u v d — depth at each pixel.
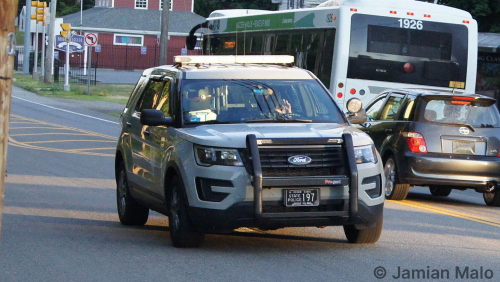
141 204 12.14
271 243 11.05
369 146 10.30
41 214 13.45
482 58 35.97
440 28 24.14
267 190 9.59
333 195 9.76
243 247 10.67
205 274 8.88
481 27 42.84
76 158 21.98
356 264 9.61
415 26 23.97
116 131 30.53
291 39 26.11
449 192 18.77
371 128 17.47
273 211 9.62
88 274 8.85
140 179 11.80
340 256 10.09
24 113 36.28
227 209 9.55
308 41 25.06
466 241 11.60
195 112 10.86
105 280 8.55
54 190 16.27
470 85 24.41
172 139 10.56
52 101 45.41
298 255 10.12
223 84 11.26
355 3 23.66
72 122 33.28
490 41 35.16
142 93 12.74
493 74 35.72
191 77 11.30
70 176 18.48
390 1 23.91
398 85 23.84
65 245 10.64
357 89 23.66
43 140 26.23
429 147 15.87
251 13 30.97
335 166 9.85
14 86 57.78
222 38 31.53
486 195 16.94
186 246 10.43
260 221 9.49
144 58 92.38
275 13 27.27
